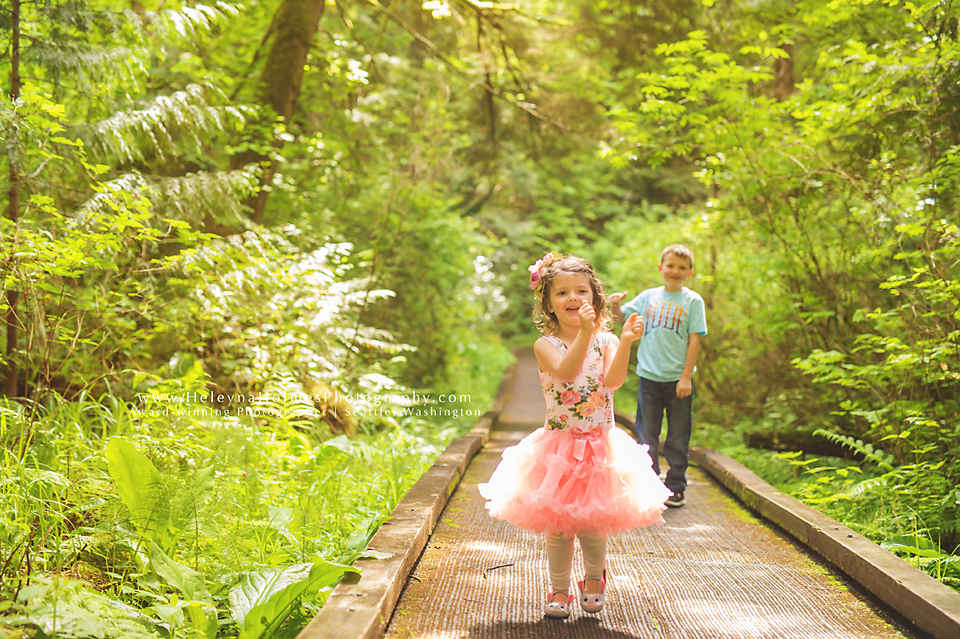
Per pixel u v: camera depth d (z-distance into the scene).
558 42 11.52
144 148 6.19
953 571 3.44
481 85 11.62
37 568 2.76
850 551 3.26
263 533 3.46
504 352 18.36
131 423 4.16
